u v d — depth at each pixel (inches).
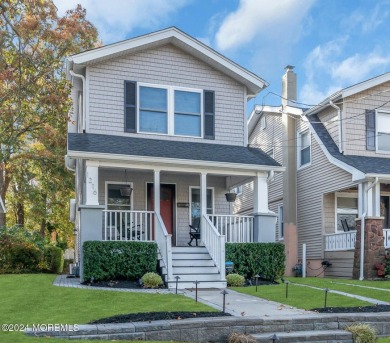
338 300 417.4
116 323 315.3
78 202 705.0
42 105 897.5
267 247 573.0
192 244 651.5
